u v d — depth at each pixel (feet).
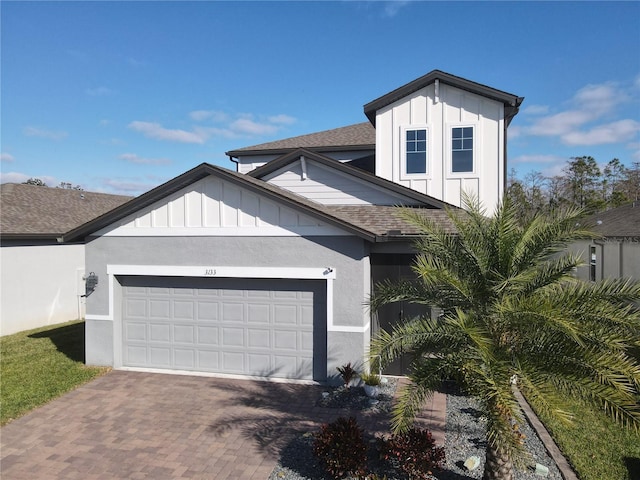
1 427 27.91
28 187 77.77
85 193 88.58
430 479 20.88
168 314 38.78
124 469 23.04
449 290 20.97
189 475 22.41
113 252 38.73
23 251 57.21
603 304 18.10
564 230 19.72
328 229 34.76
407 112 49.44
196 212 37.22
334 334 34.58
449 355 18.42
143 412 30.07
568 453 23.63
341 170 46.80
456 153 48.32
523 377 16.78
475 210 23.43
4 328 54.24
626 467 22.17
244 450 24.88
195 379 36.58
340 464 20.47
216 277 37.40
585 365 16.67
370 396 31.63
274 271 35.78
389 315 36.91
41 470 22.99
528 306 17.35
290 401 31.81
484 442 25.13
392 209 43.80
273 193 34.88
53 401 32.01
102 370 38.50
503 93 46.26
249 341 37.24
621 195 147.95
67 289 63.52
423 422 27.78
